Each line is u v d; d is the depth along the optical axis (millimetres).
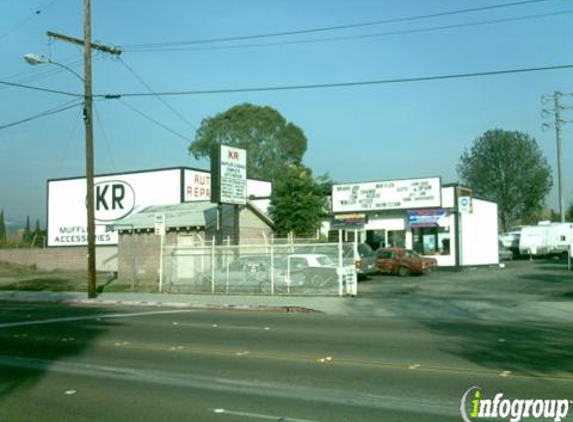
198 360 11844
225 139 76250
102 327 17312
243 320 18797
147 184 43250
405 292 26078
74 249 45875
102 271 44031
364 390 9094
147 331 16328
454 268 37406
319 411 7961
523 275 32969
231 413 7949
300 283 25938
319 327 16656
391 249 34438
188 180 42500
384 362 11227
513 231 65125
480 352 12094
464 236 39344
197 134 78250
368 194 39406
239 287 27328
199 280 28547
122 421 7715
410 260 33531
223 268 27828
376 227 39906
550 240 53406
